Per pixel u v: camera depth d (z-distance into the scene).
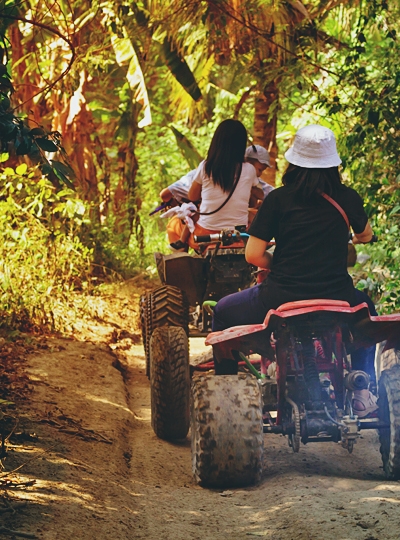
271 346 5.02
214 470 4.76
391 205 8.83
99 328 9.68
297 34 10.80
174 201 7.94
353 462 5.55
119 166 14.91
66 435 5.66
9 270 8.99
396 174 8.84
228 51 11.98
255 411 4.77
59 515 4.05
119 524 4.09
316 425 4.71
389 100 8.73
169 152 17.67
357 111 9.79
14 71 11.81
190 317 7.55
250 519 4.21
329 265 4.80
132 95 14.06
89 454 5.36
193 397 4.86
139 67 11.28
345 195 4.86
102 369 7.87
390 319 4.66
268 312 4.59
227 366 5.42
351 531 3.75
